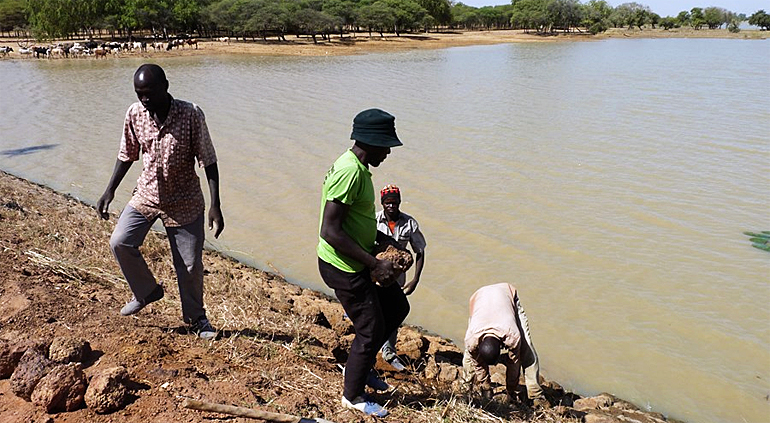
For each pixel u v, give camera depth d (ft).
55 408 12.73
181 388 13.84
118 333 16.25
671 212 40.50
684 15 508.12
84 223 30.22
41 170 50.21
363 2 348.79
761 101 90.17
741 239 36.04
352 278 13.30
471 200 42.60
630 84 112.47
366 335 13.79
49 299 17.92
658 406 21.50
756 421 20.83
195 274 16.76
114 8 235.81
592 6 484.33
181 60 175.32
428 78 122.42
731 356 24.59
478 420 15.51
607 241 35.63
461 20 426.51
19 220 27.68
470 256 33.42
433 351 23.47
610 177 48.55
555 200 42.75
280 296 25.38
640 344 25.34
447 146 58.70
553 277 31.12
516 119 73.77
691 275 31.45
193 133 15.56
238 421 12.98
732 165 52.44
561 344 25.27
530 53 214.69
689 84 112.88
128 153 16.05
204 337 17.13
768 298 29.09
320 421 13.10
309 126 67.92
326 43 257.75
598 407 20.72
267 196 43.32
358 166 12.69
